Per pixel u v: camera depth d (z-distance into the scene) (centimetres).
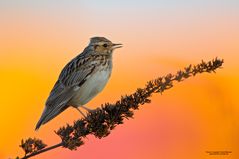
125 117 907
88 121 895
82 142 862
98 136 901
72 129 889
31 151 799
